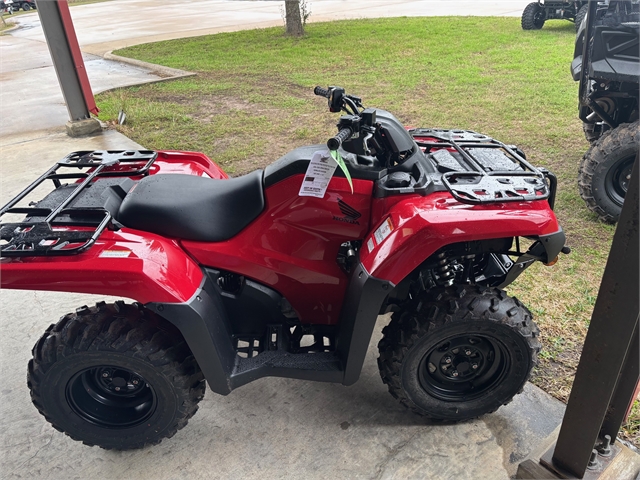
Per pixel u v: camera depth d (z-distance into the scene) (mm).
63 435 2422
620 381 1913
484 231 1928
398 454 2256
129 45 13828
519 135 5668
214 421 2449
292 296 2322
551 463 2076
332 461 2236
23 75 10969
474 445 2289
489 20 14203
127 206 2176
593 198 3902
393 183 2076
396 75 8688
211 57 11148
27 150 6105
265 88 8375
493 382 2309
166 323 2135
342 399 2543
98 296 3438
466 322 2074
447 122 6172
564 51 9781
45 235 1973
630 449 2127
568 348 2787
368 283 1987
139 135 6418
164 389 2104
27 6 32281
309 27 14516
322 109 7133
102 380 2289
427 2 20547
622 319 1628
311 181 2076
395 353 2148
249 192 2217
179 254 2098
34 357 2078
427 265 2227
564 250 2182
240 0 27469
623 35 3688
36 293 3471
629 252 1544
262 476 2186
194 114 7168
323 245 2236
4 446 2367
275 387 2629
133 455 2307
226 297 2281
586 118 4609
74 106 6504
